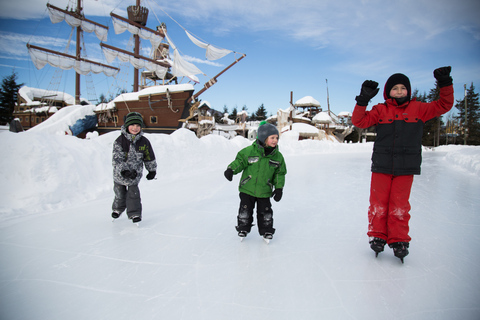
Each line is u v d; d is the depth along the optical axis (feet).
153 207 14.51
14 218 12.00
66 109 87.45
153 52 102.99
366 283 7.07
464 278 7.34
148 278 7.28
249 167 9.68
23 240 9.71
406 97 8.12
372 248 8.46
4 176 13.48
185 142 29.07
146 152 11.48
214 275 7.46
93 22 103.40
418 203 15.47
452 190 19.25
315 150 71.41
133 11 91.35
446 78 7.28
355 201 16.17
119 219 12.25
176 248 9.26
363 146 89.35
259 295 6.51
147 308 6.00
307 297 6.44
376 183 8.60
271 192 9.78
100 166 18.16
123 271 7.64
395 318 5.68
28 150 14.37
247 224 9.69
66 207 13.99
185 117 74.64
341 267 7.96
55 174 14.75
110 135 21.40
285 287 6.86
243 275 7.47
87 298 6.37
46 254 8.65
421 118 8.07
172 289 6.76
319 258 8.56
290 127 90.48
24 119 110.83
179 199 16.29
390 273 7.61
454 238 10.20
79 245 9.38
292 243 9.80
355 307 6.05
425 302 6.25
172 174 25.20
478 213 13.47
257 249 9.25
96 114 88.02
